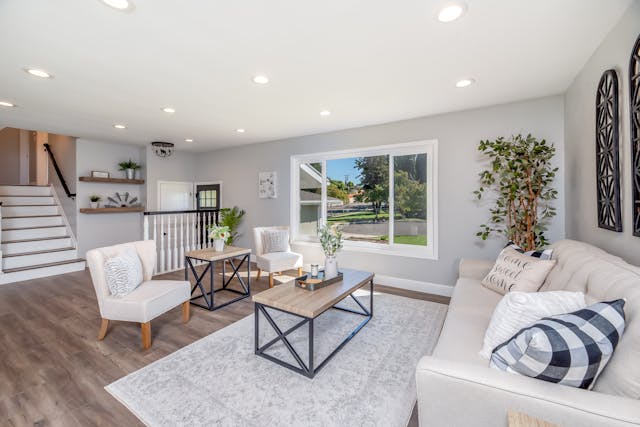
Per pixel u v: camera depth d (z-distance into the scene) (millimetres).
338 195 4715
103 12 1711
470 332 1712
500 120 3338
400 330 2756
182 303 2945
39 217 5414
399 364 2195
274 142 5348
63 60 2307
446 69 2463
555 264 2053
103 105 3395
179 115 3791
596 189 2211
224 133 4809
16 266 4574
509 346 1118
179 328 2824
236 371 2111
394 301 3527
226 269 5195
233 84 2779
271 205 5434
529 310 1270
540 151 2863
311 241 5031
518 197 3020
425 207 3932
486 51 2170
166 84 2787
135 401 1795
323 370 2117
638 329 975
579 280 1579
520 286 2100
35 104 3361
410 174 4035
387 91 2943
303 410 1722
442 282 3752
